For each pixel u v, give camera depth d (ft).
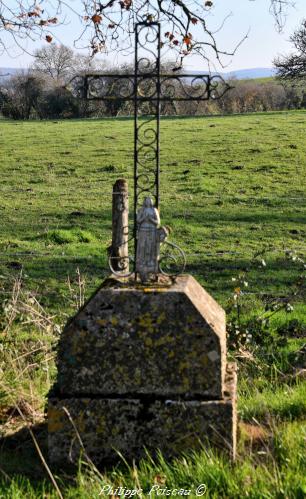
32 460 21.13
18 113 185.26
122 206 29.01
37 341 31.27
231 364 23.53
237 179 86.28
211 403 19.95
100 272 49.32
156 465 19.90
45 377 27.99
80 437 20.36
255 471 18.42
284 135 113.09
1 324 33.40
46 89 183.11
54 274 48.62
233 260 52.85
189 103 169.99
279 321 36.81
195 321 20.03
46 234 60.29
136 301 20.25
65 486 19.21
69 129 137.69
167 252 55.57
